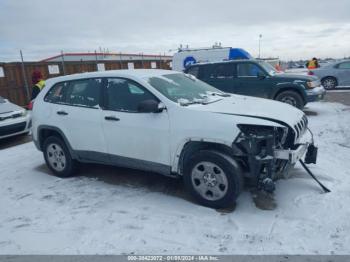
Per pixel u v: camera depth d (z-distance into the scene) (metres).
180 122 4.09
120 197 4.53
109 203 4.35
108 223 3.80
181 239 3.40
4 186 5.29
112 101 4.75
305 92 9.61
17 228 3.82
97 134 4.87
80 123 5.02
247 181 4.50
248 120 3.79
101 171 5.71
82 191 4.84
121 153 4.69
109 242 3.40
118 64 19.70
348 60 16.78
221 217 3.81
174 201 4.31
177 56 17.67
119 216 3.96
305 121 4.58
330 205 3.92
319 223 3.55
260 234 3.40
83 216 4.02
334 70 16.89
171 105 4.21
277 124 3.72
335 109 10.90
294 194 4.27
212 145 4.02
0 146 8.36
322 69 17.17
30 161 6.67
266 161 3.75
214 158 3.87
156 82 4.60
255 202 4.15
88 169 5.86
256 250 3.14
